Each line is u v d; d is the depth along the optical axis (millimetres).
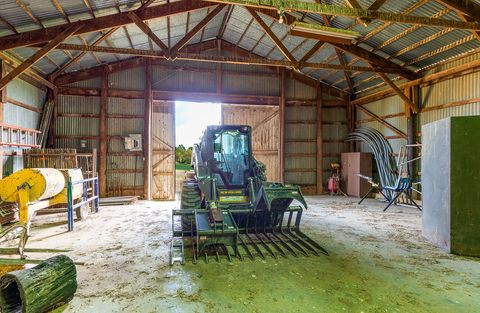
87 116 8531
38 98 7379
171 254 3529
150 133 8867
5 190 4133
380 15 3992
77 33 5605
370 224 5355
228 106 10055
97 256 3516
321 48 8008
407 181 6926
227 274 3021
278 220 4758
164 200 8672
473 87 6062
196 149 5691
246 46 9656
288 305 2398
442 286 2791
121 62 8734
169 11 5988
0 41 5359
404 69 7641
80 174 5629
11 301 2244
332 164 10164
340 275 3020
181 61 9320
